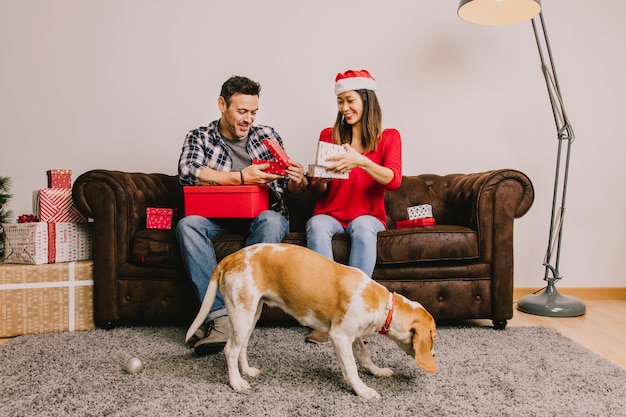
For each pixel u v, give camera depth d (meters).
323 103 2.62
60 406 1.15
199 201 1.77
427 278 1.90
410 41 2.63
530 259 2.61
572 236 2.61
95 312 1.89
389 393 1.24
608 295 2.60
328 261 1.29
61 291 1.88
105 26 2.57
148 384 1.29
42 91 2.56
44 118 2.56
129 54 2.58
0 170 2.53
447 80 2.63
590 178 2.62
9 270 1.83
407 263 1.89
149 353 1.57
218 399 1.19
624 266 2.62
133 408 1.14
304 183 1.92
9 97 2.55
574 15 2.62
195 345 1.54
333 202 1.95
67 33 2.56
